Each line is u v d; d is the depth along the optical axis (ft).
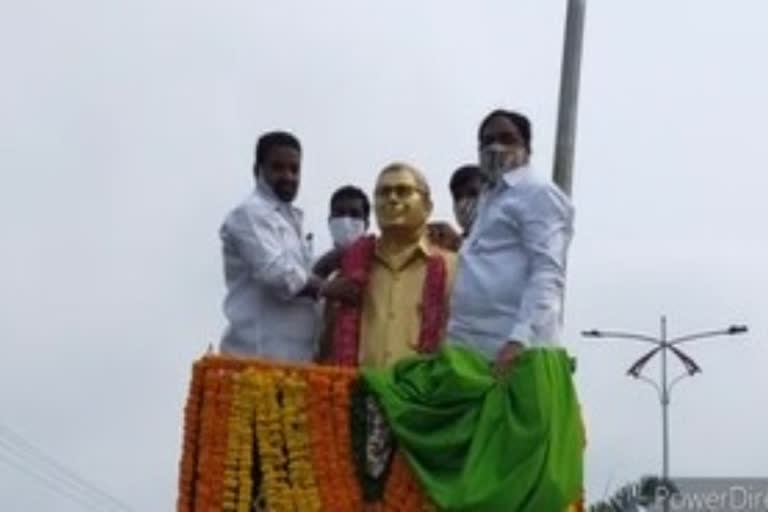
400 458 23.04
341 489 23.02
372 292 25.18
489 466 22.48
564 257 23.97
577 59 41.65
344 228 30.22
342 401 23.30
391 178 25.27
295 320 25.55
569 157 41.19
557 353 23.17
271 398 23.29
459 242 27.50
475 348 24.02
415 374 23.48
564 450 22.65
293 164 25.67
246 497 23.07
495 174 24.72
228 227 25.32
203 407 23.36
